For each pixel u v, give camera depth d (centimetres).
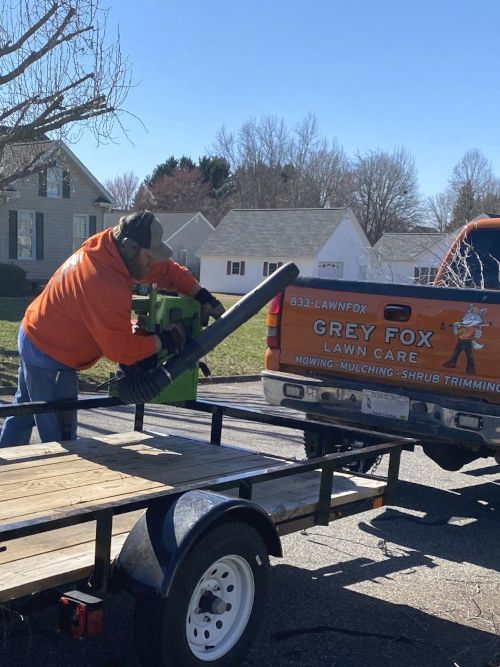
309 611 408
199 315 441
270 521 334
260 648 365
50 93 931
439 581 459
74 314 427
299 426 473
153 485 378
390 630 392
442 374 519
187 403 509
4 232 2981
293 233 4797
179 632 297
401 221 7656
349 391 555
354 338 559
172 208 8150
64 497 349
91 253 407
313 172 8012
